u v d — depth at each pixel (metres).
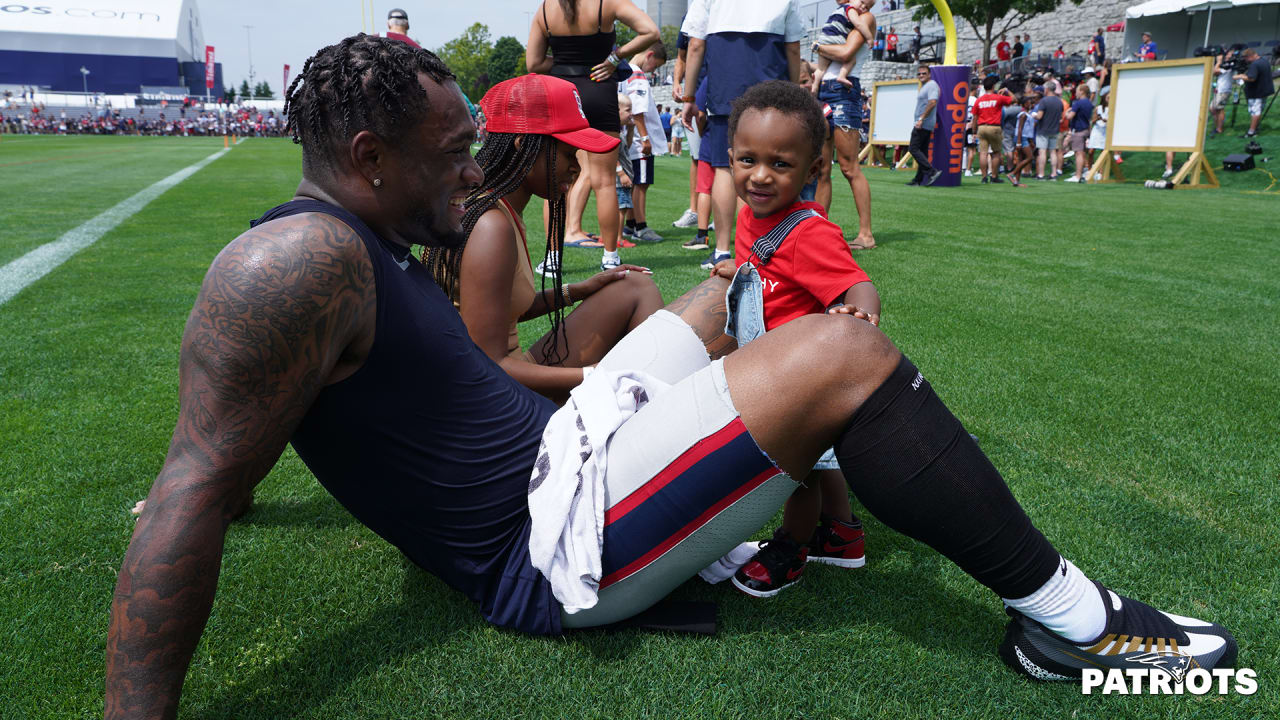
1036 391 3.10
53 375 3.11
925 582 1.80
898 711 1.37
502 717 1.33
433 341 1.26
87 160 19.34
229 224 7.53
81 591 1.70
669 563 1.38
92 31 67.12
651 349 1.95
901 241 6.96
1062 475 2.36
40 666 1.46
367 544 1.90
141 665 1.06
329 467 1.33
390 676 1.42
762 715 1.35
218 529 1.08
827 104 6.20
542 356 2.24
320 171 1.17
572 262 5.69
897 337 3.83
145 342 3.58
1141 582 1.79
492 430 1.39
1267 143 15.66
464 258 1.78
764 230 2.06
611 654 1.49
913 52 26.72
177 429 1.07
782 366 1.27
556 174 1.91
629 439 1.37
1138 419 2.82
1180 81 13.67
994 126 14.55
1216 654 1.44
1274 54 21.56
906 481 1.28
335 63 1.12
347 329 1.13
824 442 1.31
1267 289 5.08
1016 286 5.07
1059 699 1.42
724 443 1.29
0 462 2.32
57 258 5.62
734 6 4.83
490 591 1.50
